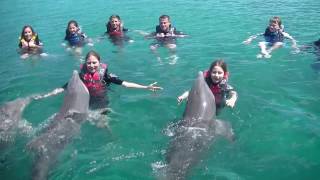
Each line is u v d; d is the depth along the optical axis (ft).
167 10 57.93
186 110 23.63
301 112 25.57
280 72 31.96
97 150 21.62
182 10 57.41
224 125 23.45
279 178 19.36
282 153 21.31
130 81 31.30
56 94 27.76
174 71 33.09
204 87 24.04
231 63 34.22
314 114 25.30
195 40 41.52
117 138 22.82
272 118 24.86
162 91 29.17
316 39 40.37
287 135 22.99
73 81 25.40
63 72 34.14
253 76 31.22
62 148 21.04
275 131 23.44
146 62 35.42
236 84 29.89
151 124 24.49
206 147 20.90
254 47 38.32
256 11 54.85
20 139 22.39
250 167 20.06
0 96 29.66
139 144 22.25
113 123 24.54
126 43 41.34
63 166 20.01
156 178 19.01
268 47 37.83
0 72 34.78
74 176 19.52
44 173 18.95
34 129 23.54
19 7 66.54
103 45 41.11
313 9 54.90
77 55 38.47
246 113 25.48
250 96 27.84
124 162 20.62
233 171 19.70
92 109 25.82
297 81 30.25
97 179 19.39
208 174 19.33
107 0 68.74
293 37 41.34
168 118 25.16
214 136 21.93
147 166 20.17
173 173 18.83
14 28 52.01
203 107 23.27
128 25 50.03
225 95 26.50
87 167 20.20
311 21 48.03
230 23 48.44
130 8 60.95
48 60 37.37
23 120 24.75
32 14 60.44
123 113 25.93
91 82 27.73
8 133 22.97
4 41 45.65
